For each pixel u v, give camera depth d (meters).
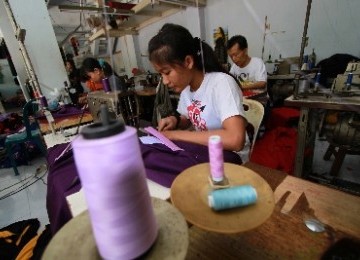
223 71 1.10
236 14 3.68
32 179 2.52
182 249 0.36
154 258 0.35
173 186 0.56
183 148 0.91
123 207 0.32
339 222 0.52
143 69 5.11
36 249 1.26
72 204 0.69
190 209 0.48
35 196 2.19
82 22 3.77
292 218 0.54
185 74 0.97
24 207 2.03
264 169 0.75
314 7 2.96
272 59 3.50
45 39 2.57
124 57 5.84
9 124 3.40
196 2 3.70
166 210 0.44
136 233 0.33
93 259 0.35
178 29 0.90
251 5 3.47
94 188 0.31
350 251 0.45
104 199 0.31
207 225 0.43
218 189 0.52
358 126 1.47
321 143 2.57
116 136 0.31
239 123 0.90
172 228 0.40
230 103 0.93
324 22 2.93
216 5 3.84
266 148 1.85
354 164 2.11
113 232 0.32
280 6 3.23
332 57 2.71
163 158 0.84
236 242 0.50
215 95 1.00
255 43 3.63
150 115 3.23
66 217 0.74
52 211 0.87
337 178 1.80
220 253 0.48
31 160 2.98
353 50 2.83
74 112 2.12
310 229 0.51
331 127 1.67
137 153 0.33
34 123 2.63
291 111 2.39
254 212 0.46
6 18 3.96
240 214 0.46
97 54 3.97
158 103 2.37
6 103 4.62
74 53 4.79
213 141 0.53
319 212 0.55
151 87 3.55
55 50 2.64
